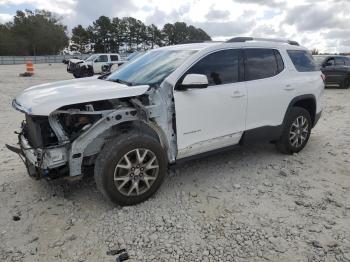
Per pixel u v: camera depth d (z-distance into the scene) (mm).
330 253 3076
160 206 3867
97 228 3471
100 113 3670
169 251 3105
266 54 5031
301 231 3396
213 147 4531
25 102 3602
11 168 5074
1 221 3633
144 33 107125
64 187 4379
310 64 5762
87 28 105125
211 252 3092
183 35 86438
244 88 4617
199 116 4203
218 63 4430
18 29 91625
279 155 5551
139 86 3869
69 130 3691
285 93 5129
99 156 3650
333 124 7973
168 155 4109
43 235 3383
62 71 34812
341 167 5090
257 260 2996
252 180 4590
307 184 4477
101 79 4836
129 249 3141
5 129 7625
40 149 3555
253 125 4836
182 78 4039
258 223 3539
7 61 62156
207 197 4102
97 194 4191
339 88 16328
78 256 3070
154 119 3926
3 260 3031
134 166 3750
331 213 3734
